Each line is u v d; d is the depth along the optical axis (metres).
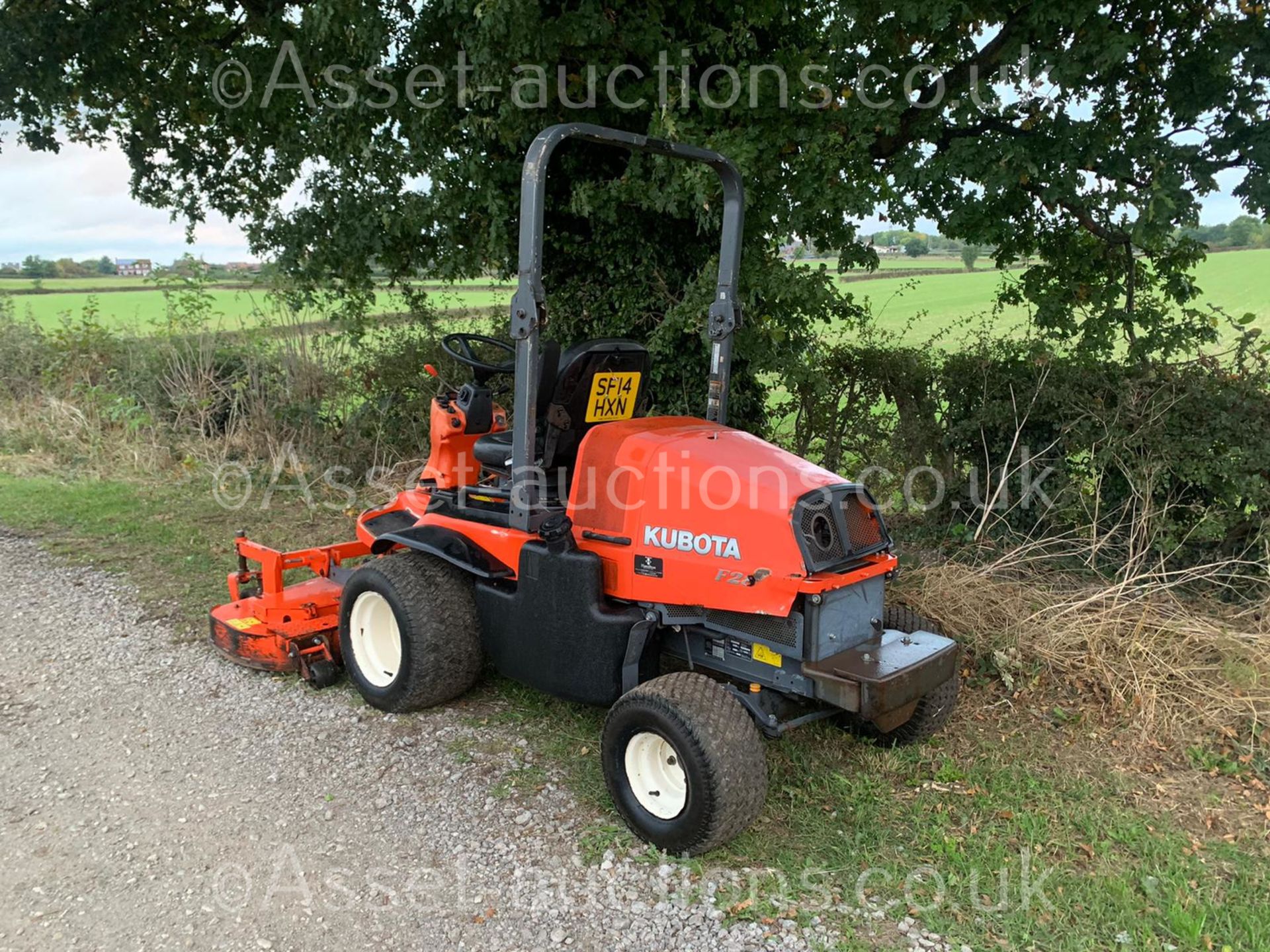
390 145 7.20
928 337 7.85
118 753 4.11
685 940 2.95
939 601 5.22
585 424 4.11
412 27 6.67
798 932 2.98
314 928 3.00
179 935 2.97
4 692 4.71
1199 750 4.14
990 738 4.29
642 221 7.08
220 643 5.04
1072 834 3.57
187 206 9.77
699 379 7.32
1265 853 3.45
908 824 3.61
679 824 3.26
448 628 4.21
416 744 4.16
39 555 6.92
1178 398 5.68
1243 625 5.14
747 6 6.29
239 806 3.70
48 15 8.05
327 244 7.93
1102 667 4.66
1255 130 6.16
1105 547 6.02
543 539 3.83
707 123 6.05
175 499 8.55
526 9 5.48
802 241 6.57
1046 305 6.75
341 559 5.45
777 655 3.55
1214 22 6.36
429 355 9.27
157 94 9.15
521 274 3.64
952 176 6.06
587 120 6.52
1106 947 2.94
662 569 3.65
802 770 3.97
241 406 10.16
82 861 3.34
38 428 10.55
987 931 3.00
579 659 3.78
